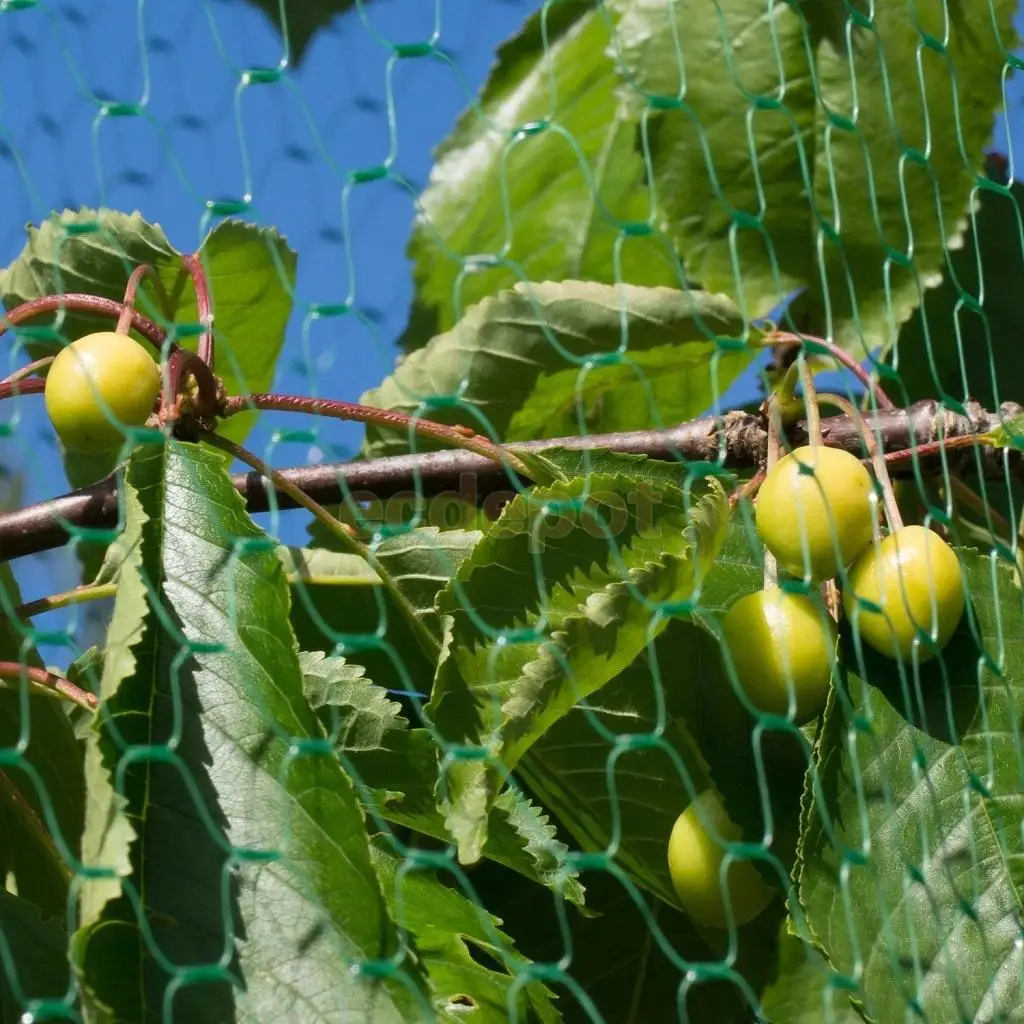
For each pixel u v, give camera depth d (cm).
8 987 55
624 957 62
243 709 54
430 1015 53
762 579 59
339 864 53
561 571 57
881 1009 55
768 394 65
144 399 57
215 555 56
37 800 60
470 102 57
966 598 57
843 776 56
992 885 56
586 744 58
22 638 60
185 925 53
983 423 62
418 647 62
